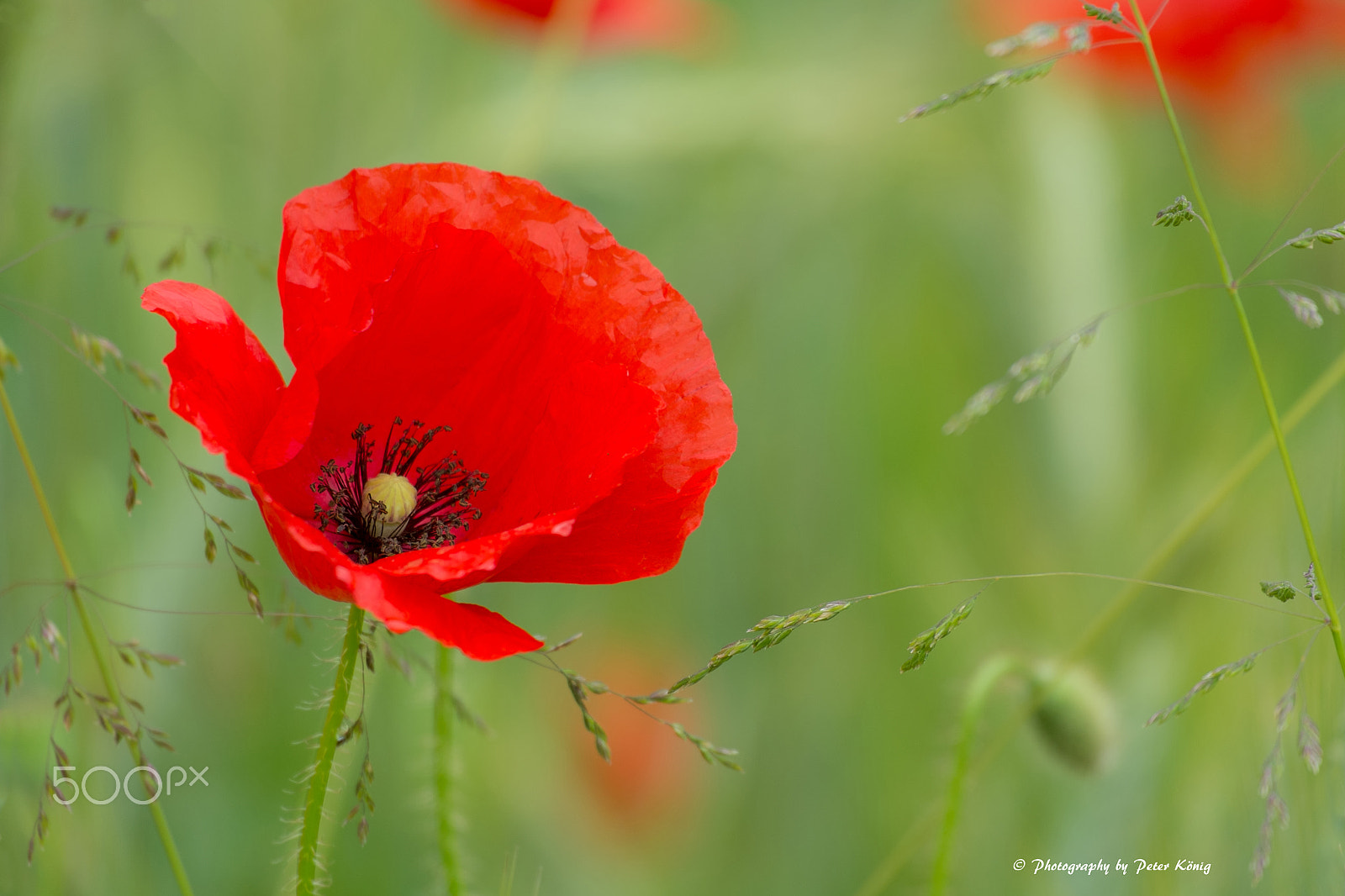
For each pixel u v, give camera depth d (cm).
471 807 75
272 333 77
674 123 79
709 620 80
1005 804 76
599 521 64
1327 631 70
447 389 66
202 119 80
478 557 62
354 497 66
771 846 77
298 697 75
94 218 76
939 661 79
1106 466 79
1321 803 69
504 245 65
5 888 68
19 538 71
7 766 68
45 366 74
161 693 73
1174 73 80
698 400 64
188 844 73
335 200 64
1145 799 74
